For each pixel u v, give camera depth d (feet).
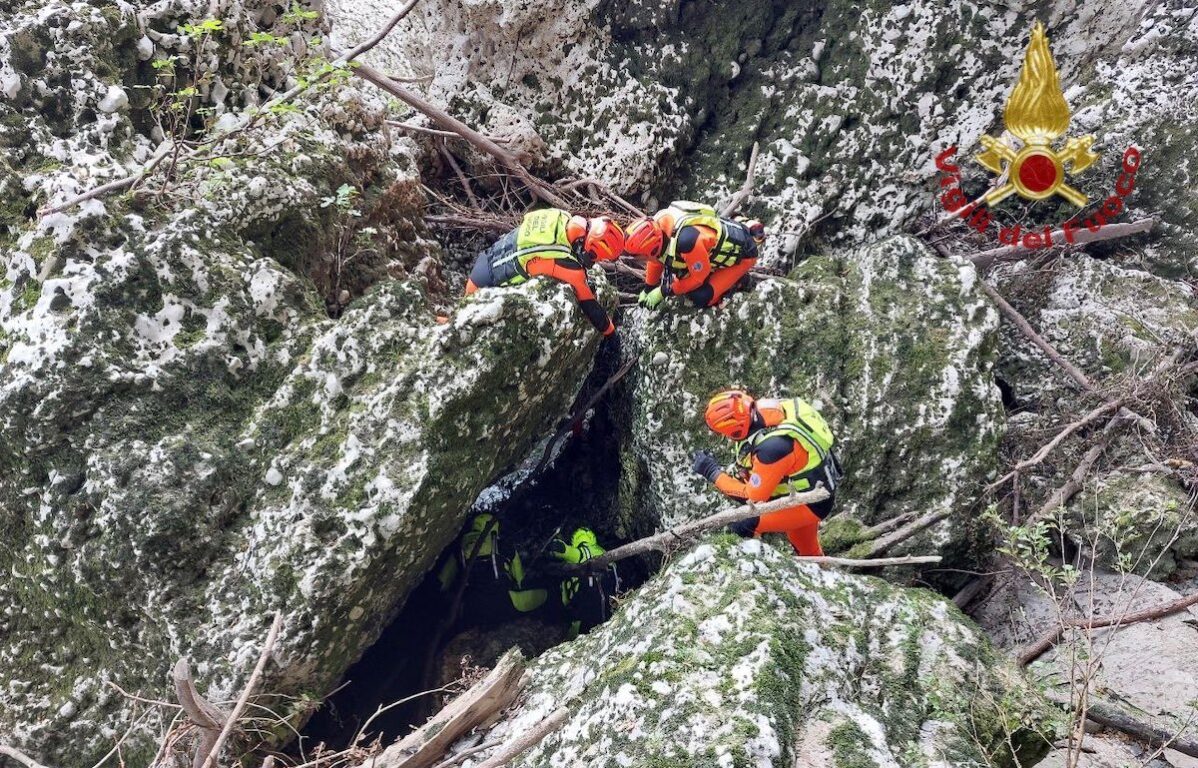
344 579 11.85
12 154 13.28
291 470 12.35
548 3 19.61
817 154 21.04
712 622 10.28
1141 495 16.46
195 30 13.04
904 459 16.25
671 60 20.99
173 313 12.60
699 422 16.52
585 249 14.70
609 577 18.35
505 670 11.18
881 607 11.44
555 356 13.92
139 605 11.85
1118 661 14.42
